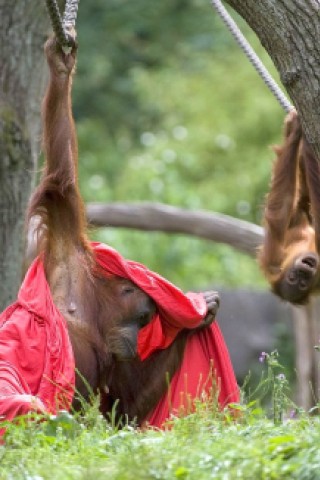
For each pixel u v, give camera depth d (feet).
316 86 41.70
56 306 49.47
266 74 51.78
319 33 41.39
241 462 33.78
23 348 46.03
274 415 43.01
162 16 167.84
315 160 49.49
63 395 45.34
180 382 51.78
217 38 154.92
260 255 55.42
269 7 41.73
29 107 60.18
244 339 101.19
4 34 59.67
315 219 50.14
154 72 153.69
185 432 38.42
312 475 32.71
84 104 162.71
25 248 60.49
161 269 122.21
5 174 59.21
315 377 84.94
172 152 135.95
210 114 138.92
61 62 47.55
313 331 85.61
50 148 48.19
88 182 141.49
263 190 132.05
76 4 47.16
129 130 161.58
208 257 124.67
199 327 51.90
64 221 49.42
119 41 166.30
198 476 32.78
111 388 51.42
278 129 136.77
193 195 127.54
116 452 36.65
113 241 120.47
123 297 50.29
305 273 53.21
